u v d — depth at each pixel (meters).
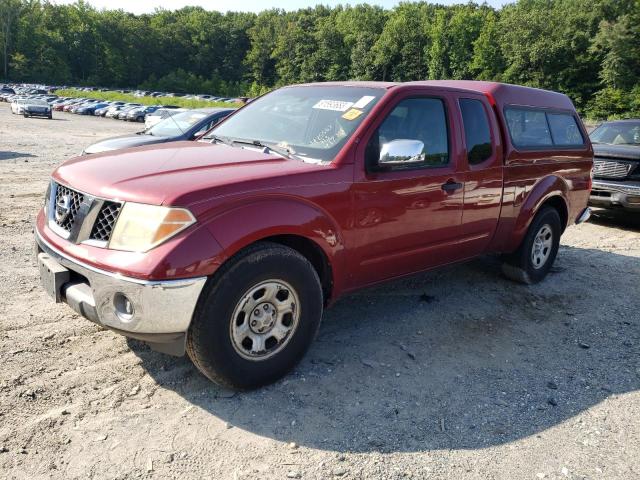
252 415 3.16
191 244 2.92
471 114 4.68
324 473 2.72
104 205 3.11
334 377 3.63
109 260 2.95
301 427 3.08
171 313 2.91
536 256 5.74
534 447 3.03
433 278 5.81
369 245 3.86
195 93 131.88
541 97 5.73
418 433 3.09
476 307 5.06
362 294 5.21
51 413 3.04
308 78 125.31
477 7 108.44
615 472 2.86
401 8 113.44
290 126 4.17
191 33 141.00
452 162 4.40
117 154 3.82
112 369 3.54
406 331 4.43
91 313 3.09
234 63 142.75
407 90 4.14
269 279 3.26
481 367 3.92
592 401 3.54
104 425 2.97
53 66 119.81
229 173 3.30
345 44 121.38
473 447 3.00
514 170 5.05
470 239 4.75
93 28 127.44
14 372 3.40
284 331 3.44
